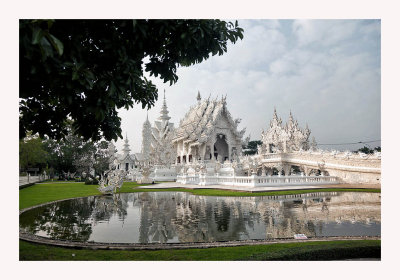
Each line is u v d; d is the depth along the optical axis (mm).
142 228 9820
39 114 8555
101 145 70750
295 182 28078
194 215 12391
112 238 8438
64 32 5879
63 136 9094
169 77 8508
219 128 49156
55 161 63750
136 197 21453
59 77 5570
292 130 55875
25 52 4953
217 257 6266
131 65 6488
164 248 7227
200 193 23078
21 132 8430
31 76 5793
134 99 9133
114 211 13898
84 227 10055
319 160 35219
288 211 13109
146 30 6645
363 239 7797
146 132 63500
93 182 42031
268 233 8883
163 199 19656
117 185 26062
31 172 60188
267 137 54781
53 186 36094
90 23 6488
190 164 43688
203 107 54656
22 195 22891
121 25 6383
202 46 8000
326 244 6805
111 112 8984
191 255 6500
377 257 6438
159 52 7633
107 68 6699
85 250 7105
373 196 19641
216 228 9703
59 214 13086
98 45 7105
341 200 17344
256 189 23625
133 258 6363
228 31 8109
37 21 4551
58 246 7473
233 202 16969
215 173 35719
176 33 7156
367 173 29672
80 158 62562
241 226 9969
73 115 8422
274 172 51781
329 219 11023
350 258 6406
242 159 41219
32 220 11492
